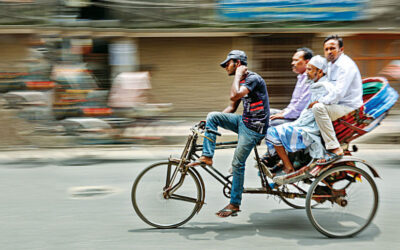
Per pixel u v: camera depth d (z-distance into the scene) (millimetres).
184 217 3738
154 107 7535
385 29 7777
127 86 7348
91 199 4500
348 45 8172
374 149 6801
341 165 3475
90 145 7020
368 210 3561
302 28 7699
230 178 3781
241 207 4250
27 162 6094
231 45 8242
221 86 8352
